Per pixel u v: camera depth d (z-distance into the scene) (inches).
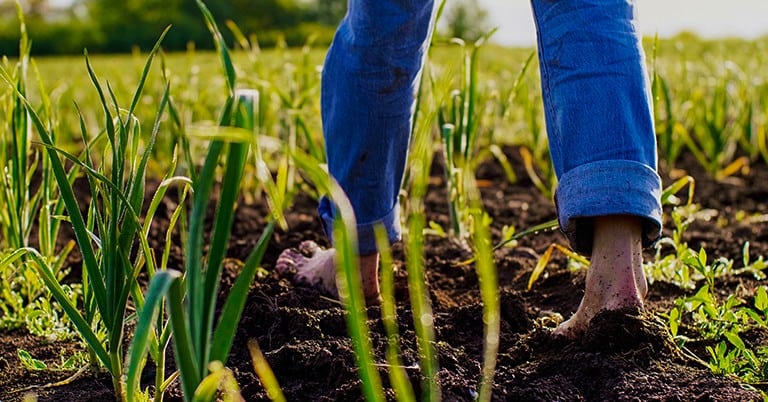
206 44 1459.2
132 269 54.7
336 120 72.0
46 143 57.2
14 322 81.8
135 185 55.6
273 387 41.4
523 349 65.9
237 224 126.6
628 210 59.3
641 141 60.5
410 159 103.0
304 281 85.0
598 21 61.9
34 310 79.0
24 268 86.8
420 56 69.1
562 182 61.7
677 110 188.4
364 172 73.3
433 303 82.3
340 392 58.1
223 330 44.2
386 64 67.7
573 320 65.1
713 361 61.4
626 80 61.1
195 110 177.0
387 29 65.7
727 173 157.4
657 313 74.4
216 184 154.3
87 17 1491.1
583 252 65.0
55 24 1418.6
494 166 172.7
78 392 63.7
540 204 140.2
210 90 204.5
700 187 149.2
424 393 48.9
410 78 69.7
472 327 73.0
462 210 109.6
